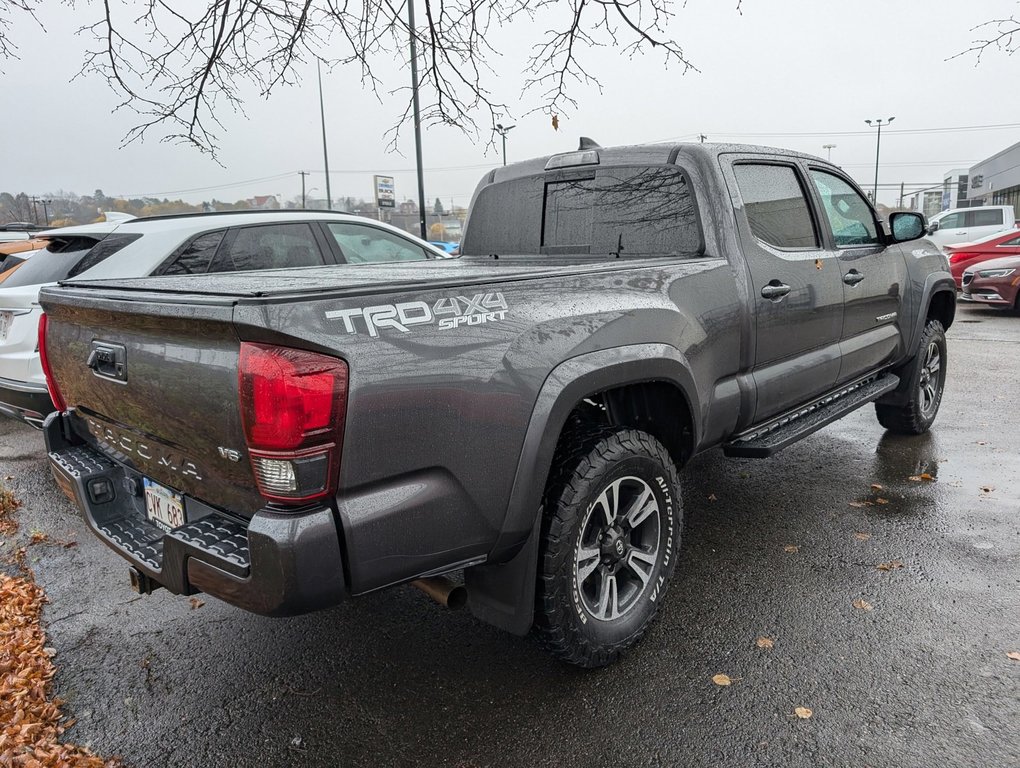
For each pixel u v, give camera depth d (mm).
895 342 4848
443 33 3633
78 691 2748
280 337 1835
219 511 2260
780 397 3688
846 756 2260
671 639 2951
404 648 2982
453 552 2223
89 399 2654
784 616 3098
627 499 2814
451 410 2135
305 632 3131
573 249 3844
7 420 7406
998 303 12578
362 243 6547
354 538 1973
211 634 3141
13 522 4500
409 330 2061
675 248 3422
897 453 5277
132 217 6129
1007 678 2619
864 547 3742
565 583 2504
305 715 2574
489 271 2641
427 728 2479
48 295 2689
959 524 3992
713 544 3834
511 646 2971
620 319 2646
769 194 3686
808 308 3781
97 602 3459
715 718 2465
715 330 3160
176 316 2000
